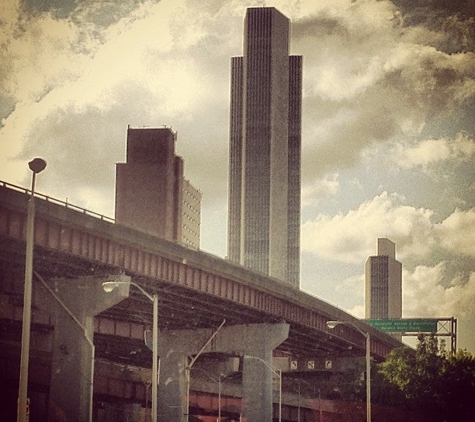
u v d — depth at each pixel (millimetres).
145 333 113125
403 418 111875
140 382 122438
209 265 98000
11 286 85688
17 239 74688
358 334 143750
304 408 155250
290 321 120062
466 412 109750
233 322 117500
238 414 150625
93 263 84000
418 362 112625
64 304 87500
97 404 126812
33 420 105250
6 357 100625
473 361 111562
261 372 116438
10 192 72875
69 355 86875
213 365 146375
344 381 155750
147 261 89875
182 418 116438
